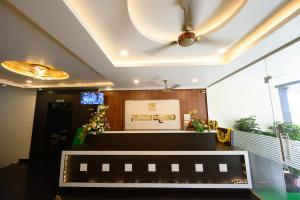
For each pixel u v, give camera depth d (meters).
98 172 2.67
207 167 2.58
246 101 3.38
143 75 3.59
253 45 2.12
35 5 1.30
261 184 2.35
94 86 4.91
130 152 2.69
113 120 5.08
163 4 1.65
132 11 1.74
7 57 2.69
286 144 2.00
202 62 2.94
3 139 4.96
